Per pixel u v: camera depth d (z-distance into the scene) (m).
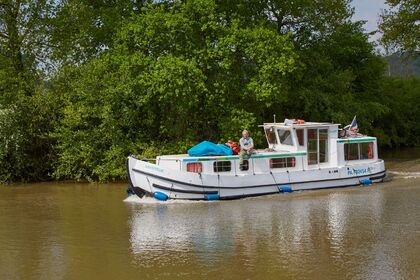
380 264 12.55
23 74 29.05
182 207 20.06
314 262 12.80
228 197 21.45
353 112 36.19
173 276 12.09
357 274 11.92
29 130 27.91
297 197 21.61
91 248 14.55
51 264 13.21
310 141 23.39
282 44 28.33
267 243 14.57
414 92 54.09
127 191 22.73
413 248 13.76
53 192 24.53
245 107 30.14
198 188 21.09
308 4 34.38
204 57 27.67
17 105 27.78
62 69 29.16
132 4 32.06
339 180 23.67
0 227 17.31
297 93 33.47
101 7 32.38
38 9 29.62
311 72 35.81
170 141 28.77
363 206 19.27
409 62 38.94
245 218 17.81
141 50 28.52
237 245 14.46
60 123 28.52
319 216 17.78
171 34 27.69
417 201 19.95
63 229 16.86
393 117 49.75
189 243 14.82
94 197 22.84
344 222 16.80
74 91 28.42
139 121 28.62
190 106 27.28
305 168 23.08
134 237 15.63
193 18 28.08
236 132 28.33
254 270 12.33
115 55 28.64
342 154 24.06
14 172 28.17
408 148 51.00
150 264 13.00
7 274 12.54
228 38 27.50
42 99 28.19
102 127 27.45
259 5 32.75
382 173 24.97
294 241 14.70
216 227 16.61
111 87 27.27
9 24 29.31
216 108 29.08
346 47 39.03
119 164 27.14
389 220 16.91
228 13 30.89
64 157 27.27
